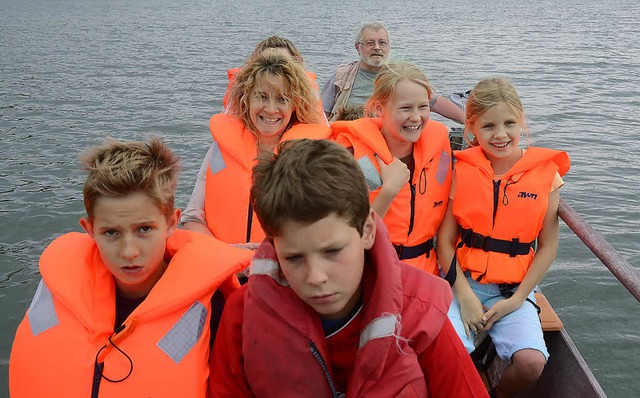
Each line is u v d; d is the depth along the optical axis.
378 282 1.77
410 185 3.11
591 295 5.83
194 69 17.41
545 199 2.96
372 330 1.74
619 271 2.57
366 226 1.77
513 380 2.76
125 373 2.05
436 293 1.89
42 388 2.05
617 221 7.50
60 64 18.25
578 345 5.16
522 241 2.97
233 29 28.70
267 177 1.72
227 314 2.01
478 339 3.15
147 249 2.09
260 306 1.85
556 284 6.00
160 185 2.05
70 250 2.32
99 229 2.06
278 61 3.45
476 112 3.03
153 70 17.27
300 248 1.64
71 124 11.51
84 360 2.07
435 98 4.94
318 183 1.61
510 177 3.00
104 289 2.21
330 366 1.90
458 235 3.22
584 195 8.22
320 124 3.52
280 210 1.62
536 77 16.47
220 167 3.42
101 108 12.75
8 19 32.56
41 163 9.26
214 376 2.08
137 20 33.25
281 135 3.55
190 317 2.18
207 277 2.22
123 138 10.67
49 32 26.72
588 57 20.05
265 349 1.84
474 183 3.04
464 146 4.04
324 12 40.56
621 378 4.78
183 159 9.48
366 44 5.62
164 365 2.08
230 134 3.48
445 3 51.81
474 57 19.89
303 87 3.46
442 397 1.93
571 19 35.84
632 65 18.52
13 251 6.63
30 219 7.31
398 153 3.23
